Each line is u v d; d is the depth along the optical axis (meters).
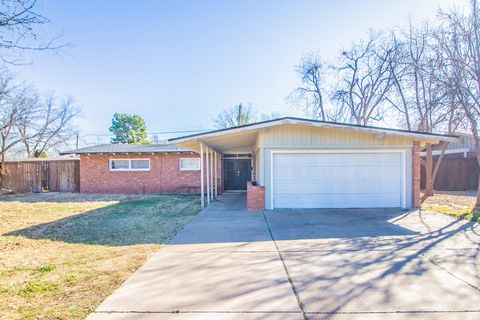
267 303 3.12
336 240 5.80
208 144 11.73
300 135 10.02
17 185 18.23
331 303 3.11
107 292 3.41
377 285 3.57
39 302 3.16
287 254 4.88
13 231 7.00
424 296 3.27
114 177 17.28
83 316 2.85
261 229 6.88
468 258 4.61
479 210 9.32
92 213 9.73
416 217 8.31
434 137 9.66
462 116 12.26
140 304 3.11
